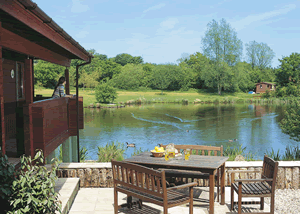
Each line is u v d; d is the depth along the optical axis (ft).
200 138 74.59
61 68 219.41
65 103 25.66
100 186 20.21
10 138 24.34
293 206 16.79
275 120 105.91
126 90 276.41
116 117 119.24
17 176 11.28
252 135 77.66
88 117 119.14
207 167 14.46
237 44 238.68
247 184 15.48
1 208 10.89
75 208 16.08
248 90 289.33
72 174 20.12
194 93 266.16
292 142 68.49
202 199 17.71
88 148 61.52
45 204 11.38
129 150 59.93
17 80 29.01
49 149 18.21
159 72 276.82
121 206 15.06
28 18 12.50
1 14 11.83
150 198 12.87
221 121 105.19
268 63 302.66
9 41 14.33
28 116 15.56
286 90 215.51
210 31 237.66
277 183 19.94
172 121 106.63
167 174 17.40
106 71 308.60
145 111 144.97
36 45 19.08
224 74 239.91
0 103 10.88
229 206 16.56
